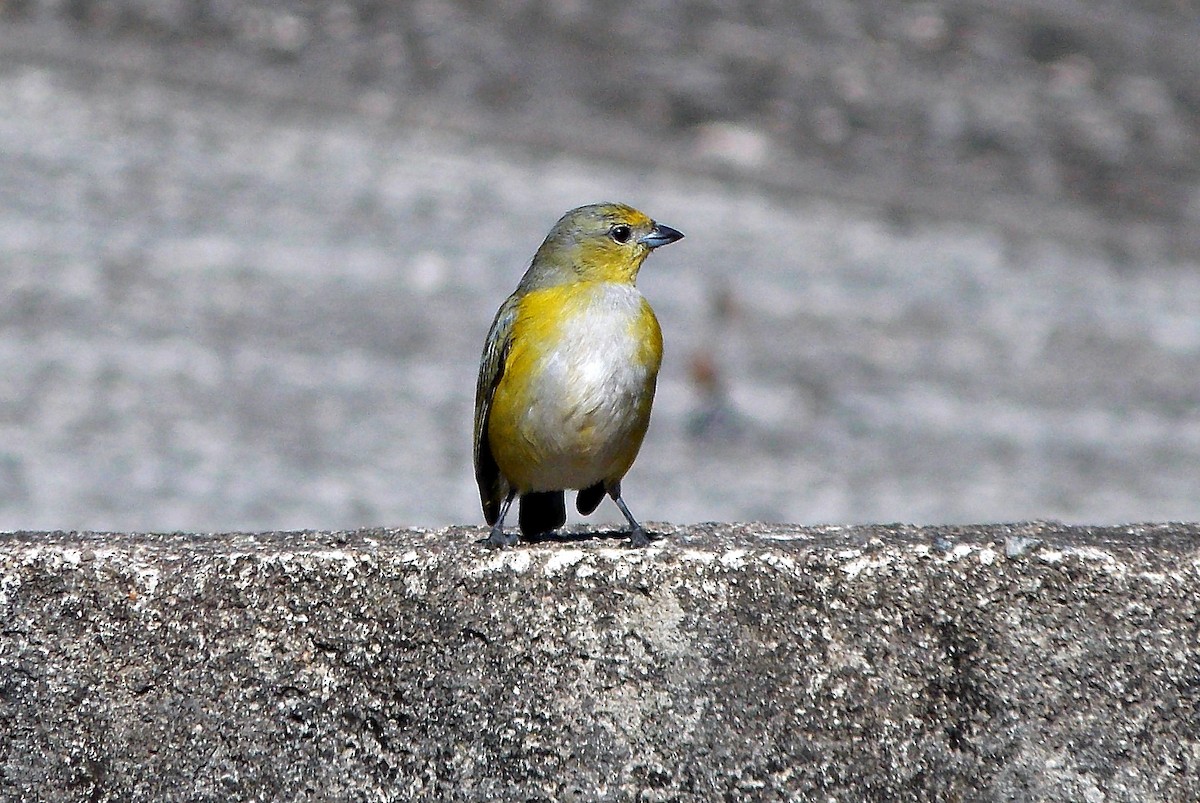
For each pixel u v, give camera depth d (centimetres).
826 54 2730
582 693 485
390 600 485
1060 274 2125
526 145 2294
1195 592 485
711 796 485
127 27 2459
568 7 2731
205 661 483
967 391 1722
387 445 1438
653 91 2486
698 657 486
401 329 1705
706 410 1573
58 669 480
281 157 2142
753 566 486
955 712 488
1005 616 488
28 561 479
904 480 1468
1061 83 2798
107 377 1527
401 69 2450
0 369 1512
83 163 2030
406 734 486
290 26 2527
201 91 2322
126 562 481
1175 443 1625
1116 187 2434
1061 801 487
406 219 1994
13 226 1819
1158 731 487
